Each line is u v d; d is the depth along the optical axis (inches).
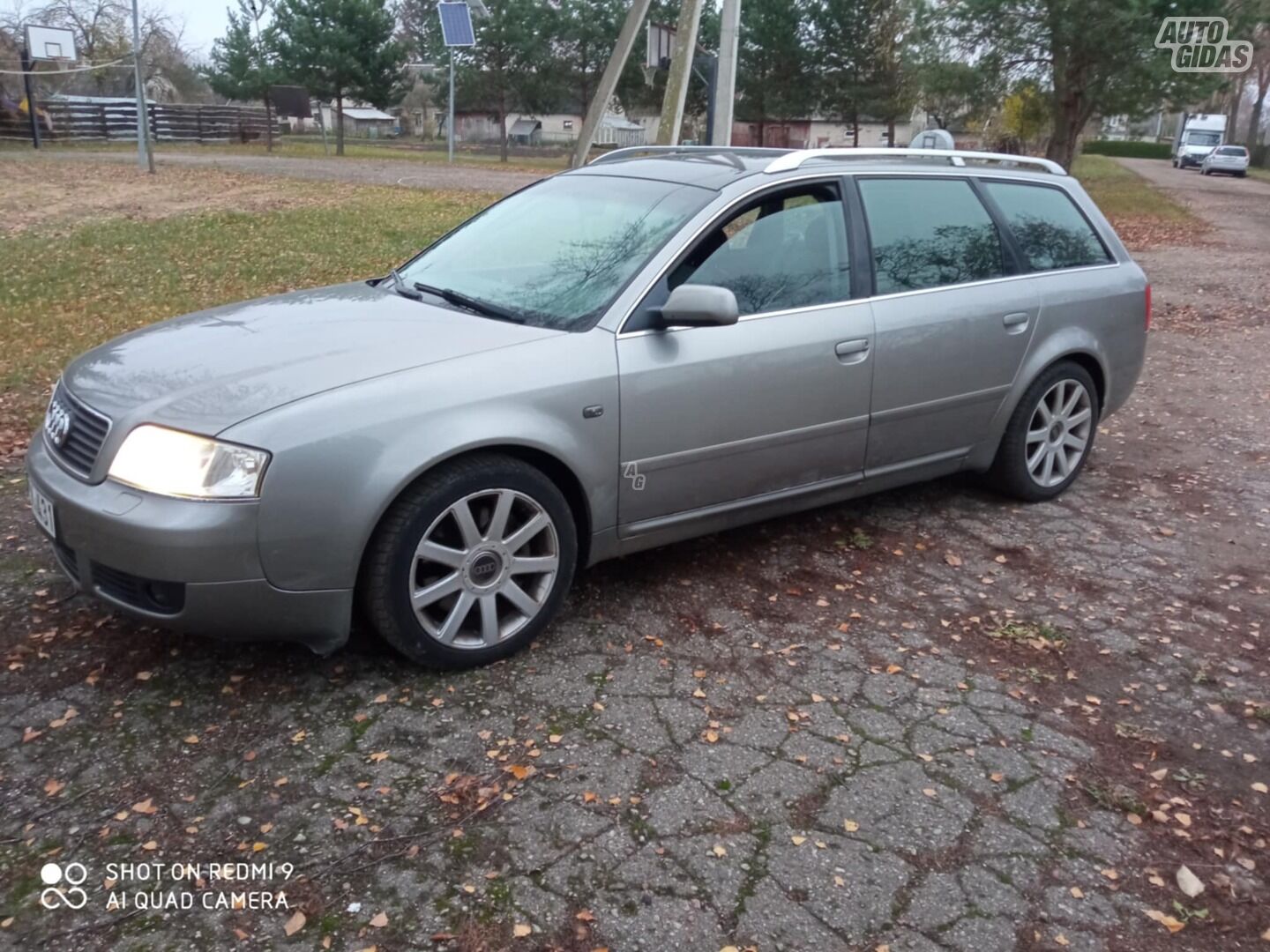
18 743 124.0
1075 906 106.0
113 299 423.2
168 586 123.3
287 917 100.1
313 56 1433.3
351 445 125.6
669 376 151.3
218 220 631.2
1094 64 955.3
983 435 200.8
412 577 133.3
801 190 173.5
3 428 246.1
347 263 518.6
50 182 864.9
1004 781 124.7
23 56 1398.9
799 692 141.3
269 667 140.9
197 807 114.2
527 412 138.2
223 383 130.4
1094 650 157.2
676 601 165.6
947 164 200.1
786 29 1486.2
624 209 169.6
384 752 124.3
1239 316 462.6
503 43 1546.5
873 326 174.7
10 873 104.6
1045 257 209.2
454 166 1258.6
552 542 145.0
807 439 170.6
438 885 104.2
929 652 153.9
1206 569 187.6
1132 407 301.9
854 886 106.8
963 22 989.2
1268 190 1582.2
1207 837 117.2
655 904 103.0
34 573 165.9
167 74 2297.0
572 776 121.3
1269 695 146.8
